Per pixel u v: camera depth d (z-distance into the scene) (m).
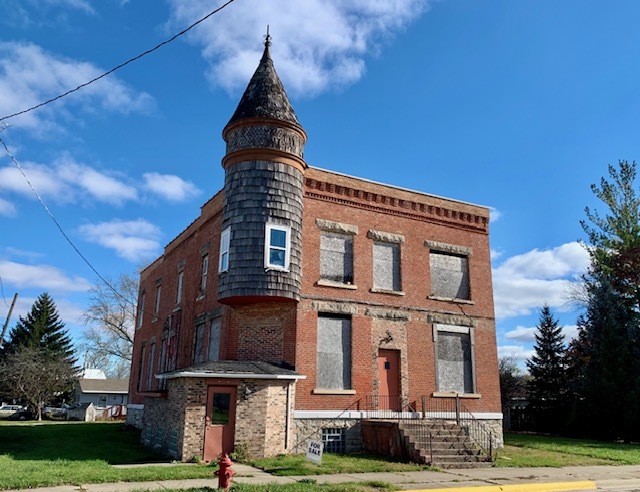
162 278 29.30
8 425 31.00
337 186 20.30
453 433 17.22
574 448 21.03
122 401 64.50
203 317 21.70
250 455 15.34
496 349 22.36
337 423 18.16
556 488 12.61
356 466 14.25
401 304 20.59
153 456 16.30
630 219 31.77
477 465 15.42
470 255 22.88
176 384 16.27
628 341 27.94
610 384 27.41
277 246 18.08
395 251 21.23
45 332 61.66
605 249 32.31
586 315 32.16
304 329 18.39
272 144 18.70
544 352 35.81
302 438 17.48
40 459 14.56
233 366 16.30
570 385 30.77
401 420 18.23
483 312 22.48
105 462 14.09
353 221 20.42
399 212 21.56
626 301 30.95
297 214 18.80
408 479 12.48
